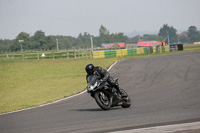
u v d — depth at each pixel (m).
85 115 31.11
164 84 62.31
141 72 87.69
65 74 103.06
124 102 34.91
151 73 83.69
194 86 55.69
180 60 117.06
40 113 37.34
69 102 48.25
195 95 43.91
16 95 70.12
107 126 23.69
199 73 76.75
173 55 155.50
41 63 145.12
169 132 19.36
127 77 79.75
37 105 49.44
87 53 193.88
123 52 195.62
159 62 114.25
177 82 63.84
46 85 82.25
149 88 57.94
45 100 56.12
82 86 72.56
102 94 33.19
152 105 36.09
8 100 63.16
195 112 28.06
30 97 64.38
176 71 84.12
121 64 115.94
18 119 33.31
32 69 122.50
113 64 118.38
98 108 37.09
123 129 21.92
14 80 97.12
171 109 31.36
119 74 87.19
